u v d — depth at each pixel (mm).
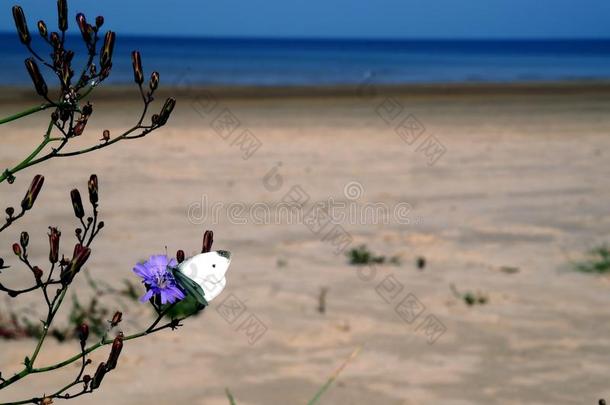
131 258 8523
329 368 5871
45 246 8906
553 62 115125
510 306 7289
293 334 6500
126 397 5297
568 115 26172
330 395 5410
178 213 10648
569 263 8750
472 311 7148
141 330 6516
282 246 9250
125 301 7105
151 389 5438
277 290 7637
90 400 5207
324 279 8039
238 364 5910
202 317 6840
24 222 9922
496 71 78875
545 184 13469
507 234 10047
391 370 5844
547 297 7566
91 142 16797
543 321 6918
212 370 5785
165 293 2127
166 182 12656
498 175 14211
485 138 19219
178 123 20719
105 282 7629
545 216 11102
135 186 12258
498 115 25719
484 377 5758
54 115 2367
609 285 7965
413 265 8594
